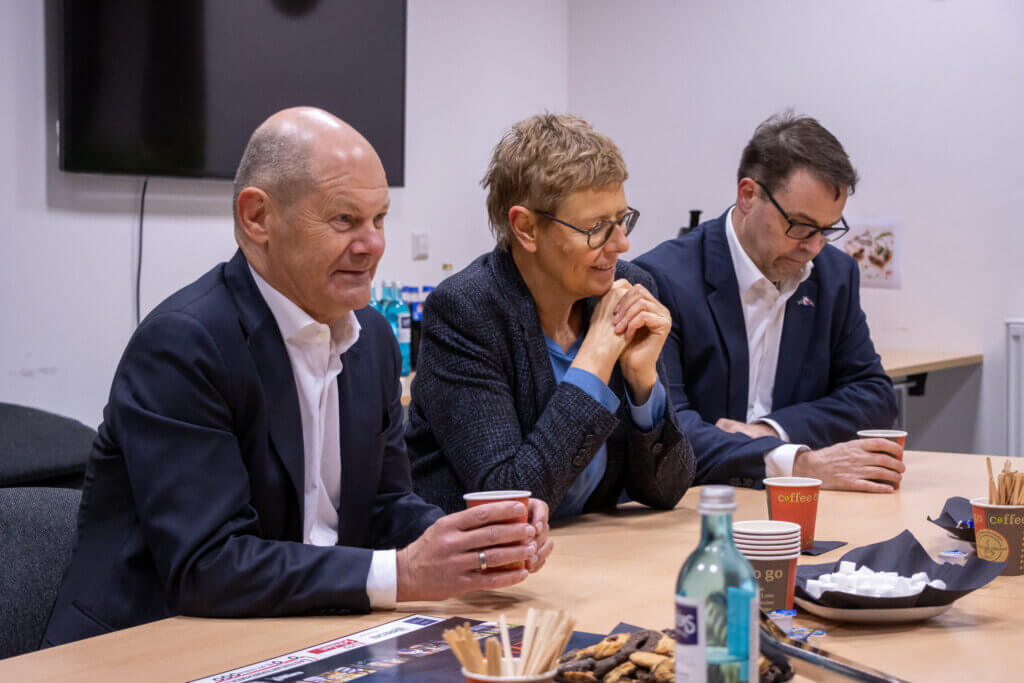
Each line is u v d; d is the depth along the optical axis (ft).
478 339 5.86
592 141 5.70
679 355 7.82
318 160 4.44
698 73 14.84
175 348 4.35
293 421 4.63
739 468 6.84
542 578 4.58
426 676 3.27
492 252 6.40
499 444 5.61
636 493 6.23
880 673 3.12
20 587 4.62
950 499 5.60
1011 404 12.56
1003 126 12.56
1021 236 12.53
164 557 4.17
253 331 4.55
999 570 4.08
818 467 6.57
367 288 4.65
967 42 12.73
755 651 2.52
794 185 7.50
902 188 13.25
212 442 4.31
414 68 13.67
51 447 8.22
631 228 6.14
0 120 9.70
